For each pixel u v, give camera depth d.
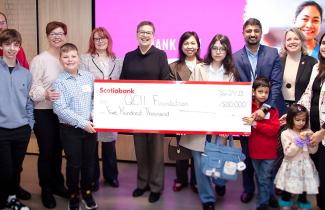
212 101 2.64
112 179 3.44
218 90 2.63
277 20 3.78
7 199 2.80
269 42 3.84
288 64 2.98
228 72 2.70
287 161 2.72
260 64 2.86
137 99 2.73
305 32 3.72
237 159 2.57
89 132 2.66
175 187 3.32
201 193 2.75
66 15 4.26
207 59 2.77
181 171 3.33
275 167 2.96
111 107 2.75
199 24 3.96
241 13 3.85
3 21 3.04
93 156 2.85
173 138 3.13
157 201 3.05
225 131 2.63
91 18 4.20
